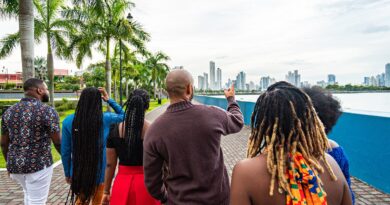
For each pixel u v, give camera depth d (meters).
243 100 17.52
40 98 3.38
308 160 1.29
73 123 3.11
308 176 1.24
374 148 5.57
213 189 2.09
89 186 3.12
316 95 1.86
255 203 1.28
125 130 2.84
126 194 2.80
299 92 1.41
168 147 2.06
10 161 3.24
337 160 1.81
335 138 7.04
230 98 2.66
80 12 19.64
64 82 90.44
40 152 3.29
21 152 3.21
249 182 1.28
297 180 1.25
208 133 2.08
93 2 15.60
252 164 1.31
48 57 20.89
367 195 5.18
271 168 1.25
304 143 1.31
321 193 1.24
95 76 49.56
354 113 6.21
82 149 3.07
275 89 1.44
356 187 5.61
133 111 2.84
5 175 6.73
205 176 2.06
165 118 2.13
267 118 1.36
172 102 2.18
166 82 2.18
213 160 2.10
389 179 5.18
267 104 1.38
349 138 6.44
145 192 2.82
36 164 3.25
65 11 19.62
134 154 2.84
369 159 5.74
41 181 3.32
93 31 20.81
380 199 4.99
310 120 1.35
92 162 3.09
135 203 2.81
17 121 3.21
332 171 1.32
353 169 6.32
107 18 21.64
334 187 1.31
